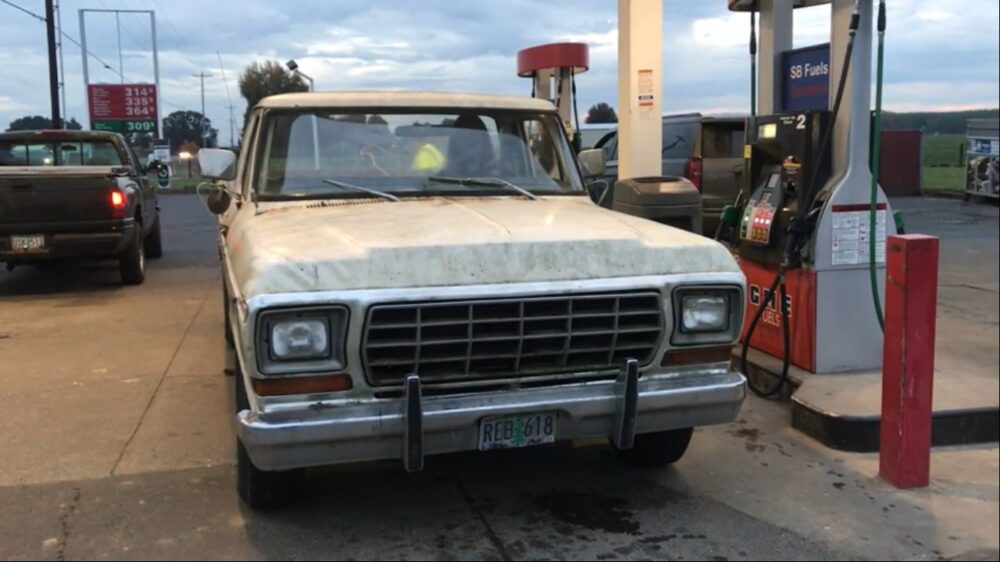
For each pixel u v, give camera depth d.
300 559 3.52
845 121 5.35
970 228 15.01
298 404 3.29
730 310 3.78
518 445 3.53
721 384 3.76
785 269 5.42
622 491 4.21
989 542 3.62
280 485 3.85
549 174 5.05
